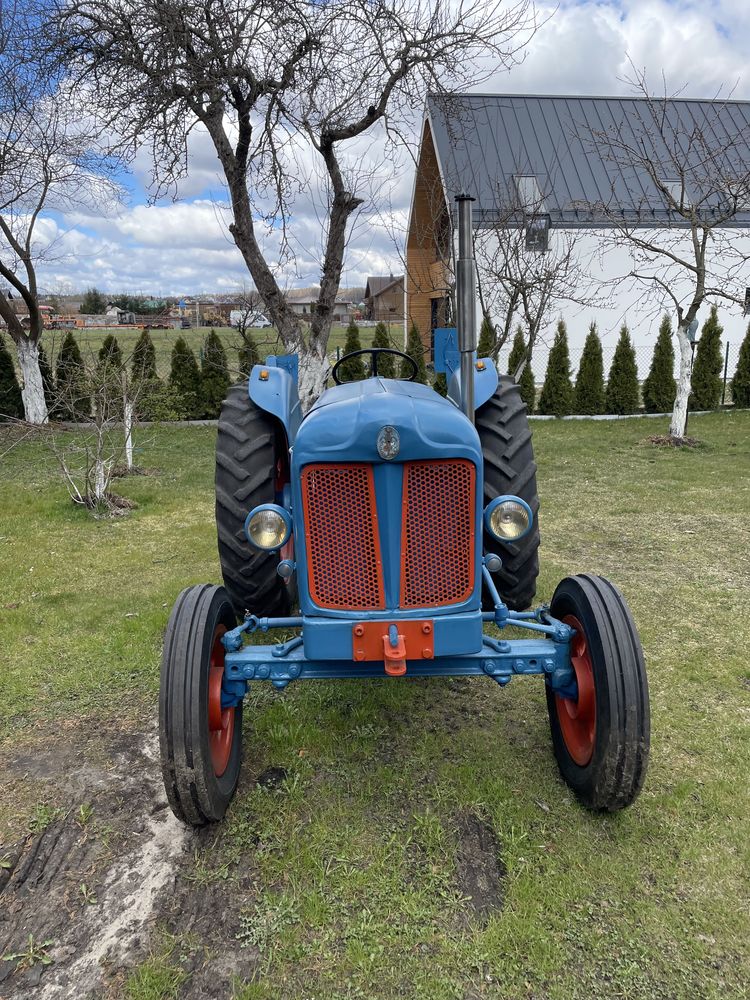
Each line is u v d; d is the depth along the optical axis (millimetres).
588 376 13375
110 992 1938
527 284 9703
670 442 10102
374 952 2006
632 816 2529
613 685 2291
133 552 5656
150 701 3436
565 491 7383
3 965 2027
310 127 7145
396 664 2301
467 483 2350
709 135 18031
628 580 4809
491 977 1938
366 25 6793
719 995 1873
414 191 16922
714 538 5711
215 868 2352
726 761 2854
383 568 2373
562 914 2127
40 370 12898
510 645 2500
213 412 13594
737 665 3639
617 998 1871
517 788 2689
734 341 18312
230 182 7566
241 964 1999
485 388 3484
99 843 2494
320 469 2348
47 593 4797
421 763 2857
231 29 6402
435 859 2354
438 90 7328
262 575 3627
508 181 13336
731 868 2291
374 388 2814
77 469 8531
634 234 16359
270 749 2980
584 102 18656
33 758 2994
